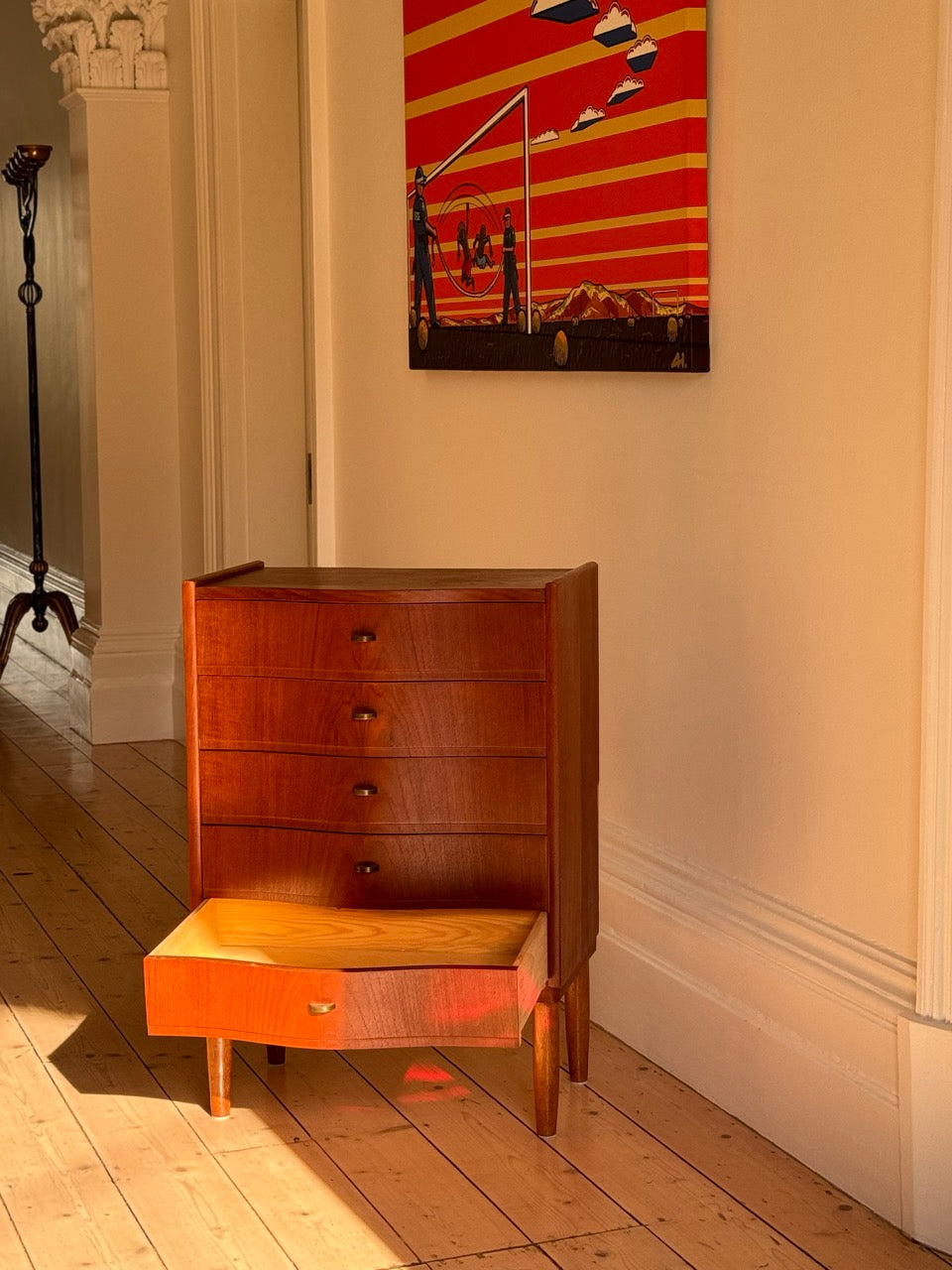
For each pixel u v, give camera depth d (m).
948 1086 2.47
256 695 2.91
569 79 3.33
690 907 3.12
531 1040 3.37
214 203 5.51
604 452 3.39
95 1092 3.12
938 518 2.42
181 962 2.76
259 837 2.95
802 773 2.83
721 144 2.95
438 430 4.10
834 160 2.66
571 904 2.95
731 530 2.99
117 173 6.07
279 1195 2.71
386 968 2.67
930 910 2.49
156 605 6.29
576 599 2.92
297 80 5.50
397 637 2.82
